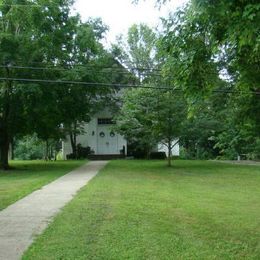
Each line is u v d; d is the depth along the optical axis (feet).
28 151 165.68
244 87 26.48
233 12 19.52
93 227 32.89
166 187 60.85
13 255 25.80
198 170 91.40
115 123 136.56
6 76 92.53
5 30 93.20
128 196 49.83
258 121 32.60
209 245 28.25
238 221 36.47
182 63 23.84
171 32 23.75
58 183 64.28
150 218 36.63
